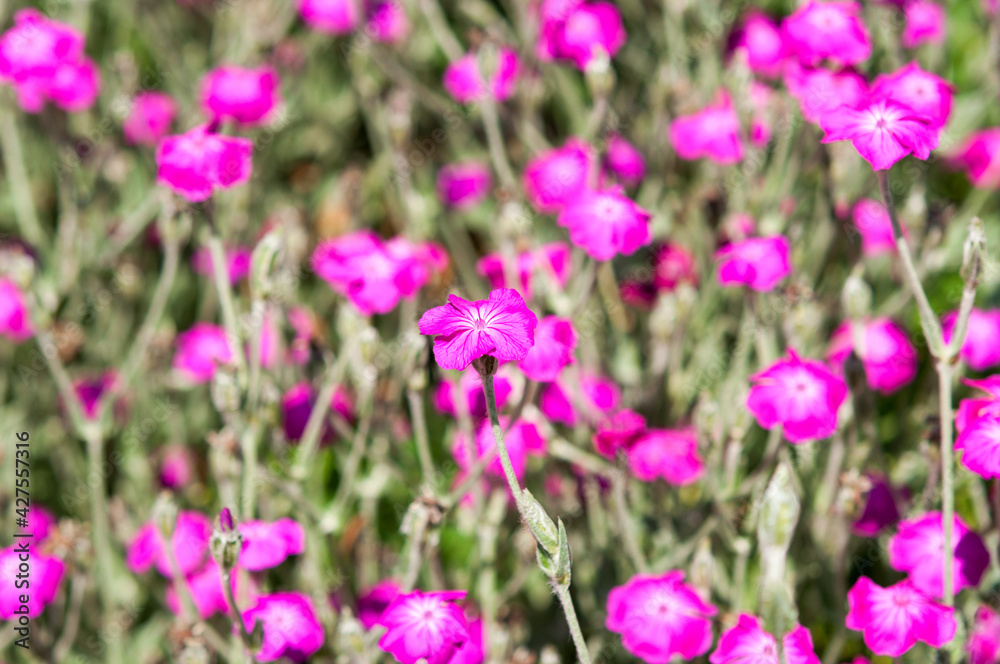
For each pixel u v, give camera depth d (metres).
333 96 1.16
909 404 0.96
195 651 0.87
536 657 0.91
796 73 0.93
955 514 0.86
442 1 1.12
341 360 0.89
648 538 0.92
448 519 0.93
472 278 1.00
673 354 0.93
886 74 0.96
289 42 1.09
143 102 1.05
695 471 0.89
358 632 0.85
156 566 0.94
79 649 0.94
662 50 1.06
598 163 0.94
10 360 1.02
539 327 0.86
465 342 0.78
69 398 0.92
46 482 1.01
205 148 0.87
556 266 0.96
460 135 1.06
